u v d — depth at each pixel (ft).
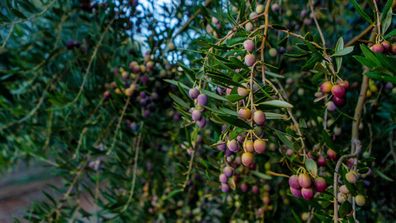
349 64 2.41
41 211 2.58
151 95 2.46
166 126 2.78
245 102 1.31
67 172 2.71
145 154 3.01
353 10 2.80
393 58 1.12
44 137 2.82
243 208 2.43
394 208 2.46
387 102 2.28
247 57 1.33
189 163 2.15
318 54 1.33
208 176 1.94
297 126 1.43
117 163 2.70
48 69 2.77
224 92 1.45
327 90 1.38
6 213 4.13
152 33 2.41
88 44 2.70
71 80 2.72
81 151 2.71
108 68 2.72
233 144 1.31
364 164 1.54
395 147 2.34
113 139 2.42
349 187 1.30
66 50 2.76
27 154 2.84
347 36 2.83
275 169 2.25
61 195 2.77
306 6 2.51
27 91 2.76
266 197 2.39
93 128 2.78
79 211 2.62
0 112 2.75
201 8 1.94
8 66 2.93
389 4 1.26
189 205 2.97
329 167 1.62
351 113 2.24
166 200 2.95
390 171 2.40
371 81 2.15
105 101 2.63
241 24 1.45
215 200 2.88
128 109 2.55
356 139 1.73
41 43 2.83
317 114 2.02
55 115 2.80
